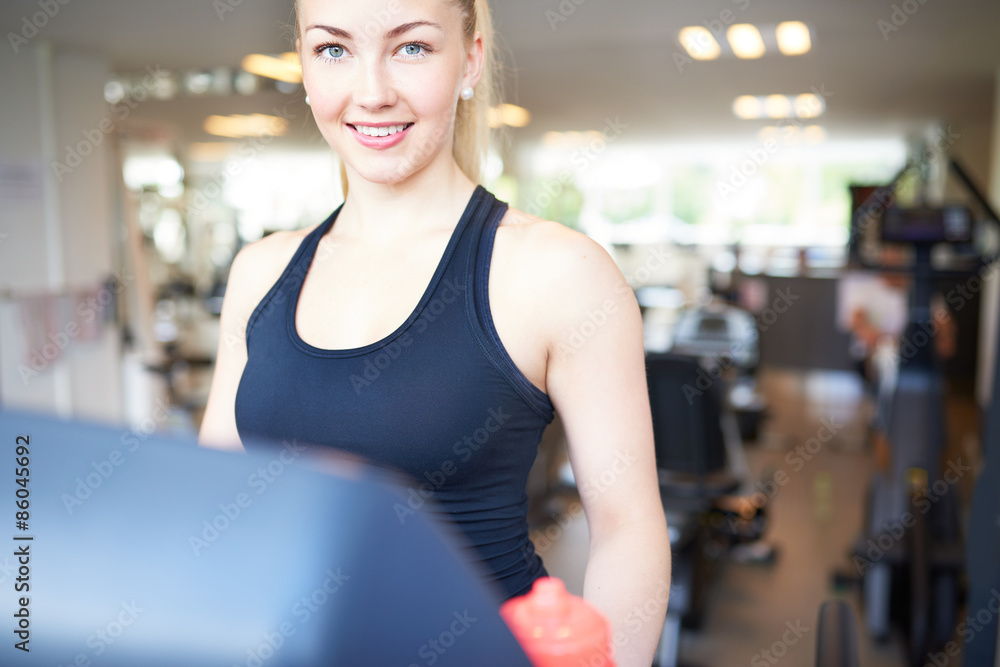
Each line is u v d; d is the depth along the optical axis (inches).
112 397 187.9
